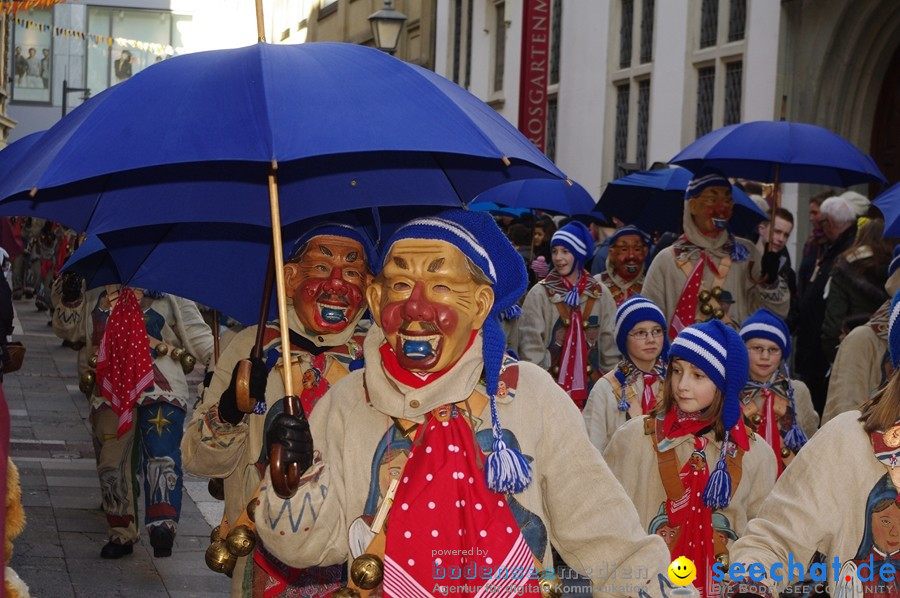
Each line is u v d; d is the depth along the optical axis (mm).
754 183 11203
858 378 6387
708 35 17000
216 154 3002
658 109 18312
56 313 7164
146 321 6711
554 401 3205
